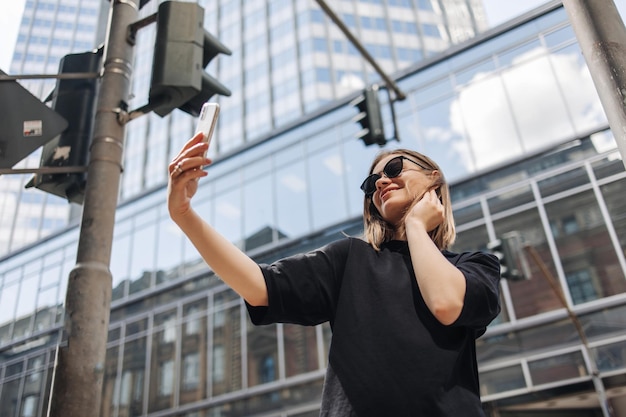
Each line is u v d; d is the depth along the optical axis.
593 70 2.21
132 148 41.59
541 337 15.34
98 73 4.11
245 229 23.22
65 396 2.81
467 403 1.22
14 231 32.19
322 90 36.25
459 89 20.08
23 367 25.70
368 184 1.73
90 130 4.01
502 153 18.30
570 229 16.16
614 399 14.23
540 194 17.03
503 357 15.61
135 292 24.92
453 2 46.53
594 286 15.20
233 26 43.66
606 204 15.91
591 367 14.28
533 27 19.33
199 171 1.46
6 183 33.50
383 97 21.61
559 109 17.84
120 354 23.70
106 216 3.42
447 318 1.25
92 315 3.05
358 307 1.39
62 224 33.56
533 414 15.83
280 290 1.46
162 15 3.85
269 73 39.09
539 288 15.88
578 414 16.00
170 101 3.71
